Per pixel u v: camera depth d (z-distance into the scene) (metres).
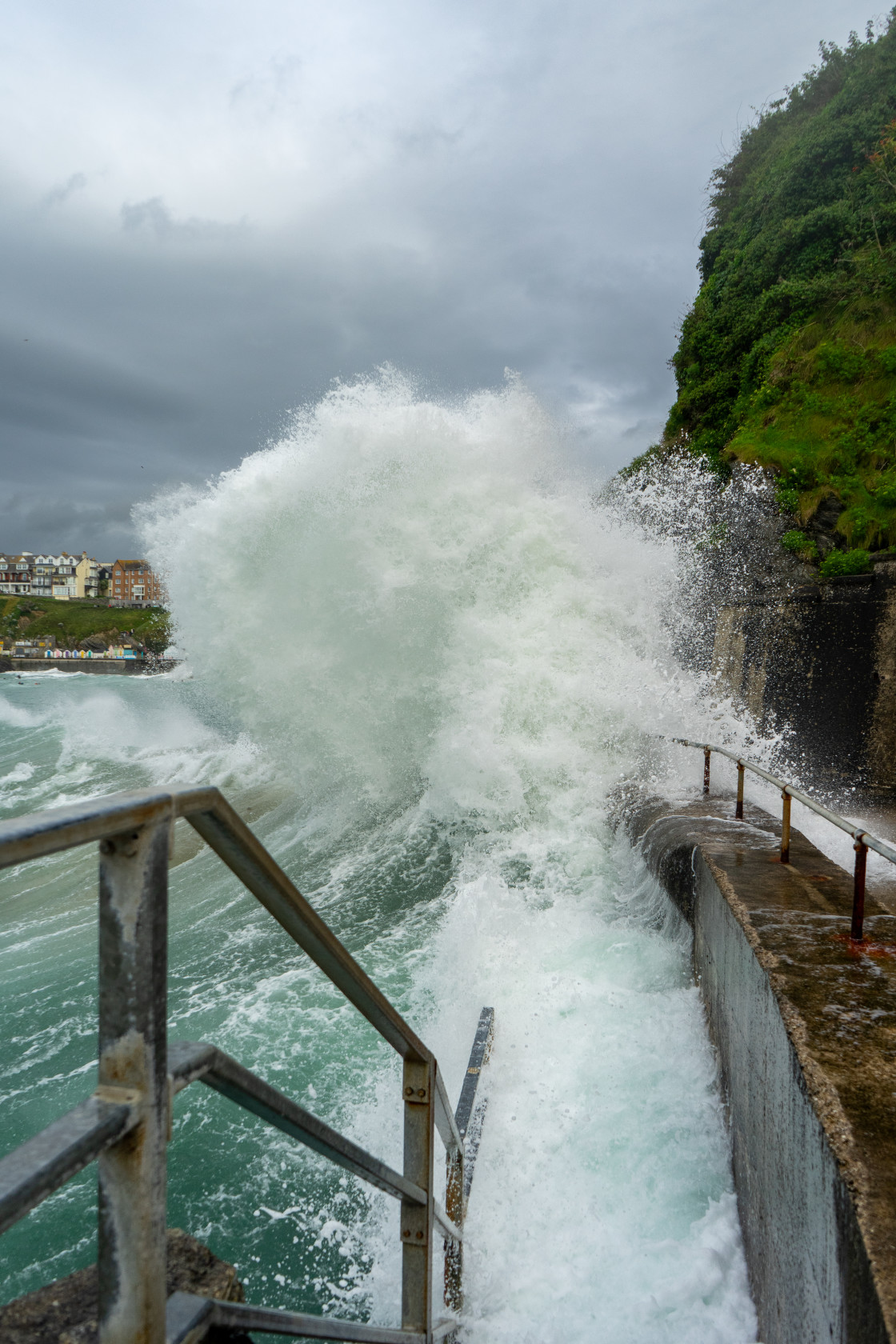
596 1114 3.44
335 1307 2.59
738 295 26.02
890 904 5.51
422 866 6.82
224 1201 3.04
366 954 5.16
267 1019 4.30
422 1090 1.63
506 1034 4.04
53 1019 4.42
